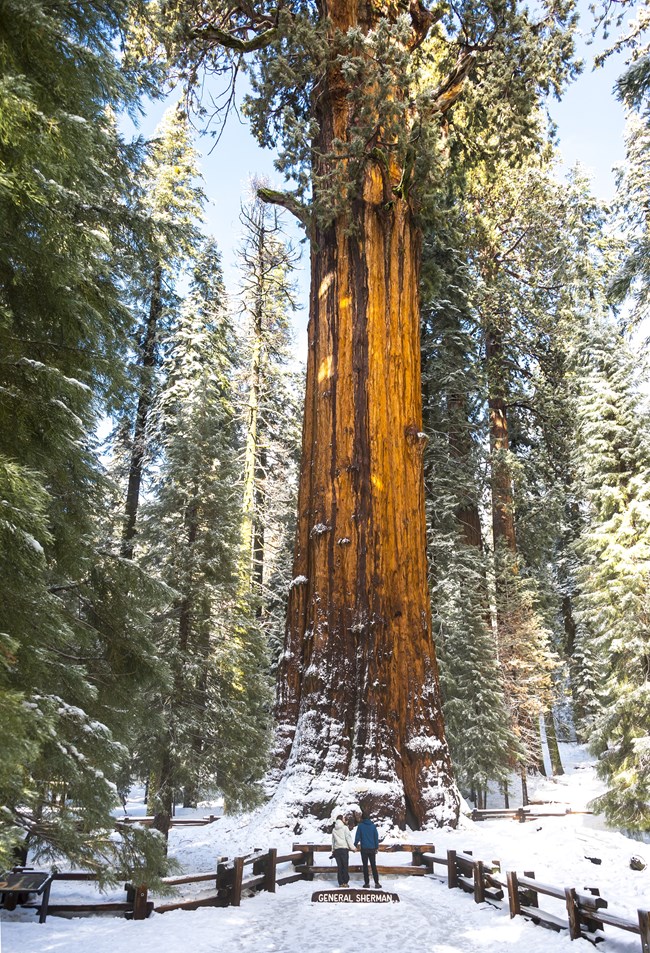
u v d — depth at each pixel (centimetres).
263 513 2989
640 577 1900
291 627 1691
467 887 1023
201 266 2559
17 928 778
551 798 2770
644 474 1986
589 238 3341
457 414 2644
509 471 2969
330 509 1684
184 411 1611
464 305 2777
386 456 1700
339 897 979
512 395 3331
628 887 1070
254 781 1535
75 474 645
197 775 1300
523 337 3322
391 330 1797
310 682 1561
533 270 3475
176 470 1501
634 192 2256
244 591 1573
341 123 1933
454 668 2445
